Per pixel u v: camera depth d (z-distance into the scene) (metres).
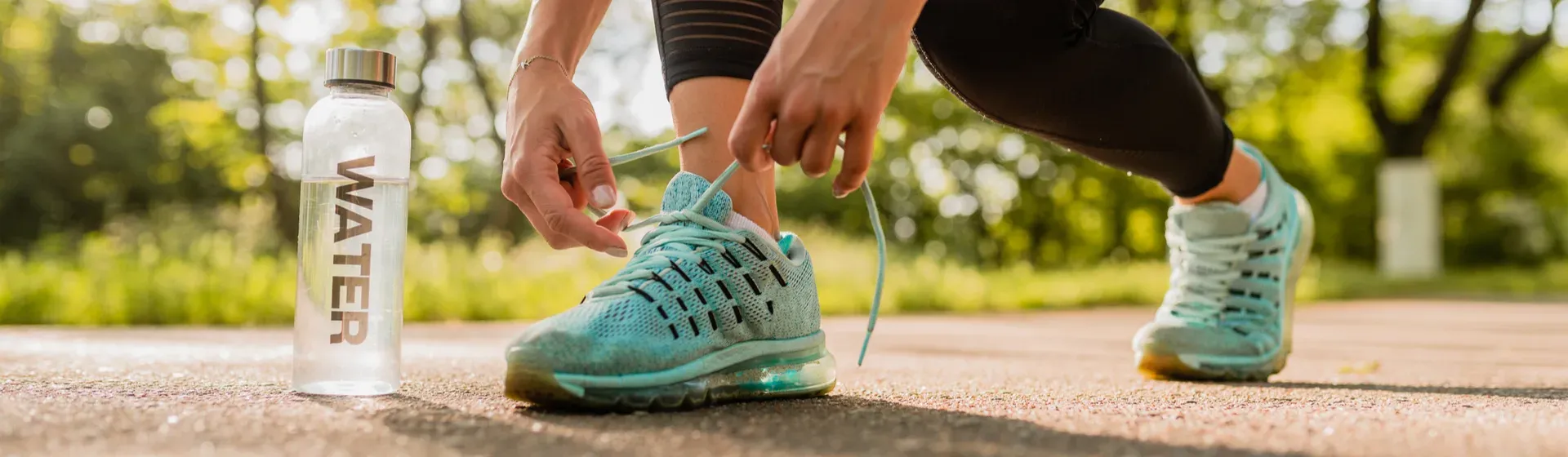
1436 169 19.39
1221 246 1.52
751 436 0.79
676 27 1.10
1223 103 13.30
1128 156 1.40
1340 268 12.81
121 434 0.75
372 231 1.05
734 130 0.82
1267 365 1.51
